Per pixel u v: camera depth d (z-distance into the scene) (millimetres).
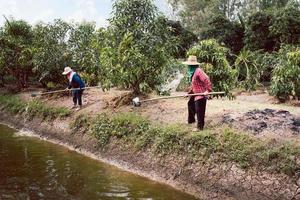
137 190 9180
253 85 20672
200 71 10039
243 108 11609
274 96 16828
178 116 11609
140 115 12430
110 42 14039
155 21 13859
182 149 9922
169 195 8859
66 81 18281
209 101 13727
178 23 28297
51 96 17953
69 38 18641
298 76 15227
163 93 14445
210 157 9219
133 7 13820
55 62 18172
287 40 24281
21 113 17828
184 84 15781
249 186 8227
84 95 16844
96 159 11945
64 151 12953
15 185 9555
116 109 13617
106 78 14227
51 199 8648
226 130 9586
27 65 20406
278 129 9250
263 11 26375
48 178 10102
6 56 20906
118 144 11852
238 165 8633
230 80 14391
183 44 27625
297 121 9641
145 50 13477
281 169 8016
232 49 28078
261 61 22078
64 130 14398
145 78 13844
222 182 8664
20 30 22297
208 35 28344
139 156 10883
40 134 15375
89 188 9328
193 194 8898
